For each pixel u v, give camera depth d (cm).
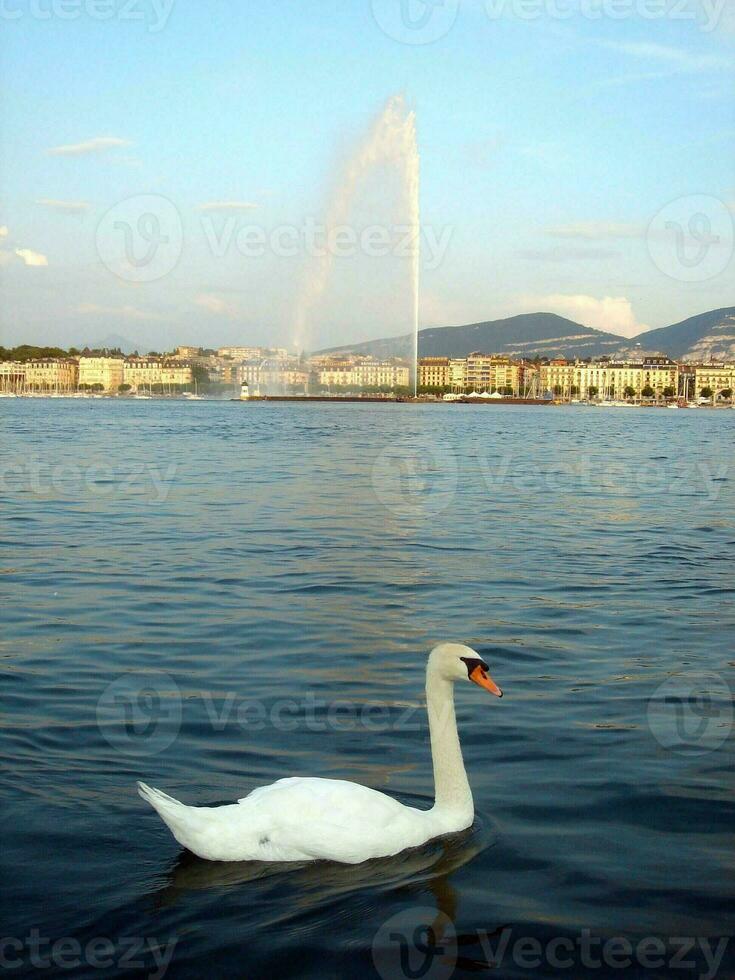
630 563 1948
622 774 860
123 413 11562
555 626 1416
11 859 694
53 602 1540
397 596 1605
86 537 2189
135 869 680
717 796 813
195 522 2442
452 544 2152
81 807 780
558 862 699
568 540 2244
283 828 677
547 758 898
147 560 1906
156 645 1288
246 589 1645
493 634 1363
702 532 2411
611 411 19325
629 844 728
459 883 668
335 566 1862
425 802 798
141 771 858
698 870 690
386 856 697
